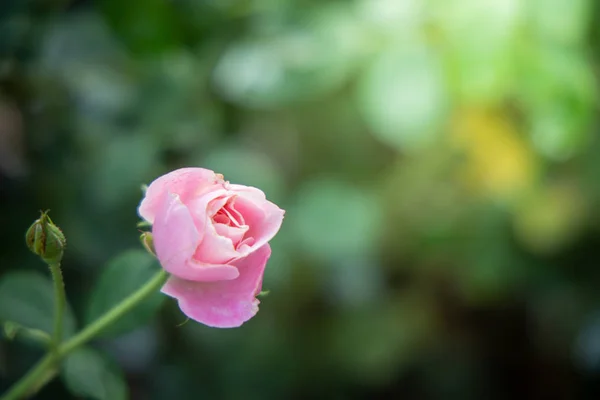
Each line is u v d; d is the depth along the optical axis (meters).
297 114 0.79
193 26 0.75
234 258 0.49
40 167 0.72
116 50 0.74
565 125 0.70
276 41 0.72
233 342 0.81
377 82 0.69
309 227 0.73
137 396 0.79
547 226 0.81
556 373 0.99
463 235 0.84
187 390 0.80
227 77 0.72
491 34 0.68
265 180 0.72
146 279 0.55
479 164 0.79
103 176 0.71
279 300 0.84
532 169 0.79
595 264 0.87
